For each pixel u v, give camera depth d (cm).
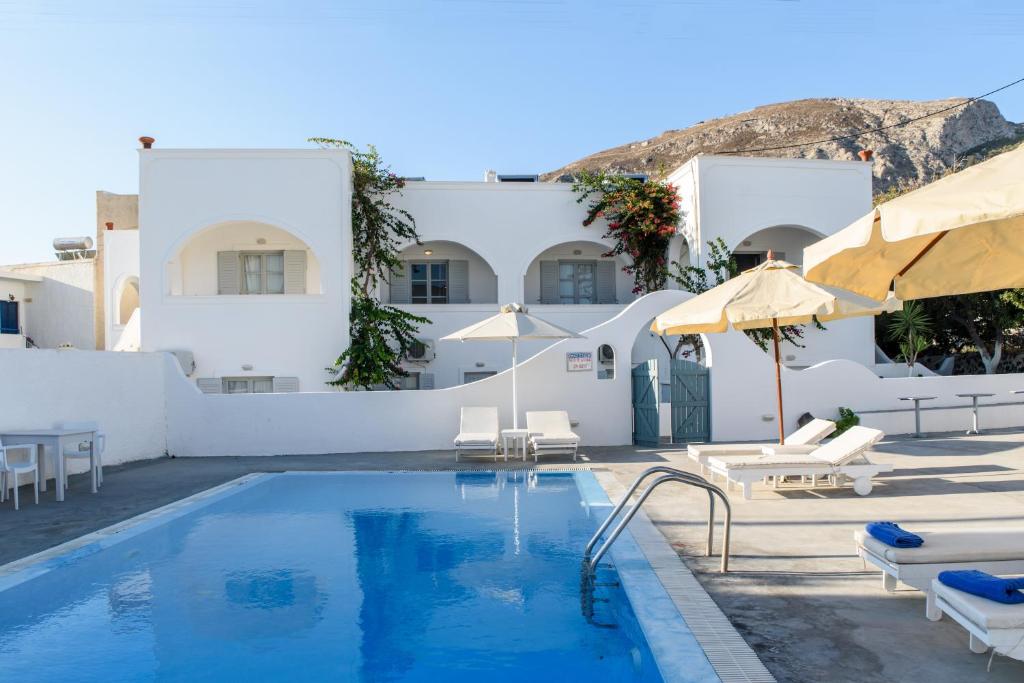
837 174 2062
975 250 534
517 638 503
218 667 460
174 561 706
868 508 819
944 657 414
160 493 1023
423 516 903
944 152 10150
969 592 416
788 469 902
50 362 1164
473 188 2042
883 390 1535
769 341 2031
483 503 979
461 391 1452
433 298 2197
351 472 1202
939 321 2384
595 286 2250
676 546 679
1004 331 2319
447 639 503
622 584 577
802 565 604
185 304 1773
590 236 2094
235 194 1794
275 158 1800
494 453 1376
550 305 2055
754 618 480
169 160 1788
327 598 594
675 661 411
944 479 983
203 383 1766
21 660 473
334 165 1809
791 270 1024
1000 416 1628
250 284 2019
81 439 1020
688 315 1028
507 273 2050
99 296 2520
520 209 2062
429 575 654
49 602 588
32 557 693
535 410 1444
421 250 2183
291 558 716
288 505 975
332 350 1792
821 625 466
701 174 1988
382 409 1447
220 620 545
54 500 976
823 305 909
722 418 1441
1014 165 393
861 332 2095
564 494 1037
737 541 690
